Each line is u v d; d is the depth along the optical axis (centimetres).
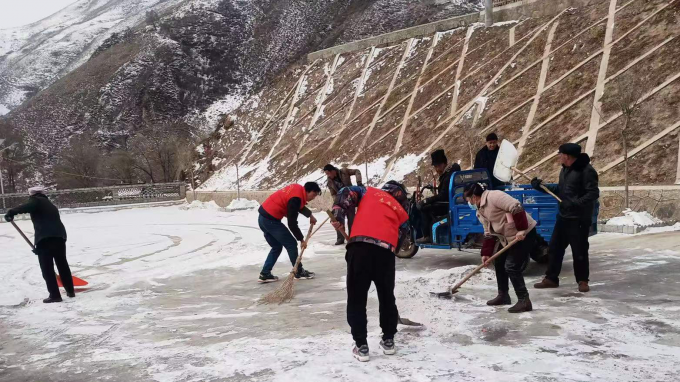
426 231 827
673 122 1209
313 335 471
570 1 1908
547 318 477
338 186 998
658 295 538
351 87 2614
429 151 1809
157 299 690
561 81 1609
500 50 1983
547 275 607
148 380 384
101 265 1041
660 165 1150
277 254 766
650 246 814
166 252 1191
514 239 498
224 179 2836
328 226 1474
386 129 2116
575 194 567
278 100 3108
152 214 2456
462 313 510
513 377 340
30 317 615
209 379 376
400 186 448
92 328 552
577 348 393
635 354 374
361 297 400
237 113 3366
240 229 1611
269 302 620
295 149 2542
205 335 499
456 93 1964
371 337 453
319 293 661
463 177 785
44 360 453
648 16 1572
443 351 402
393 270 412
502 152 663
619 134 1288
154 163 3712
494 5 2223
